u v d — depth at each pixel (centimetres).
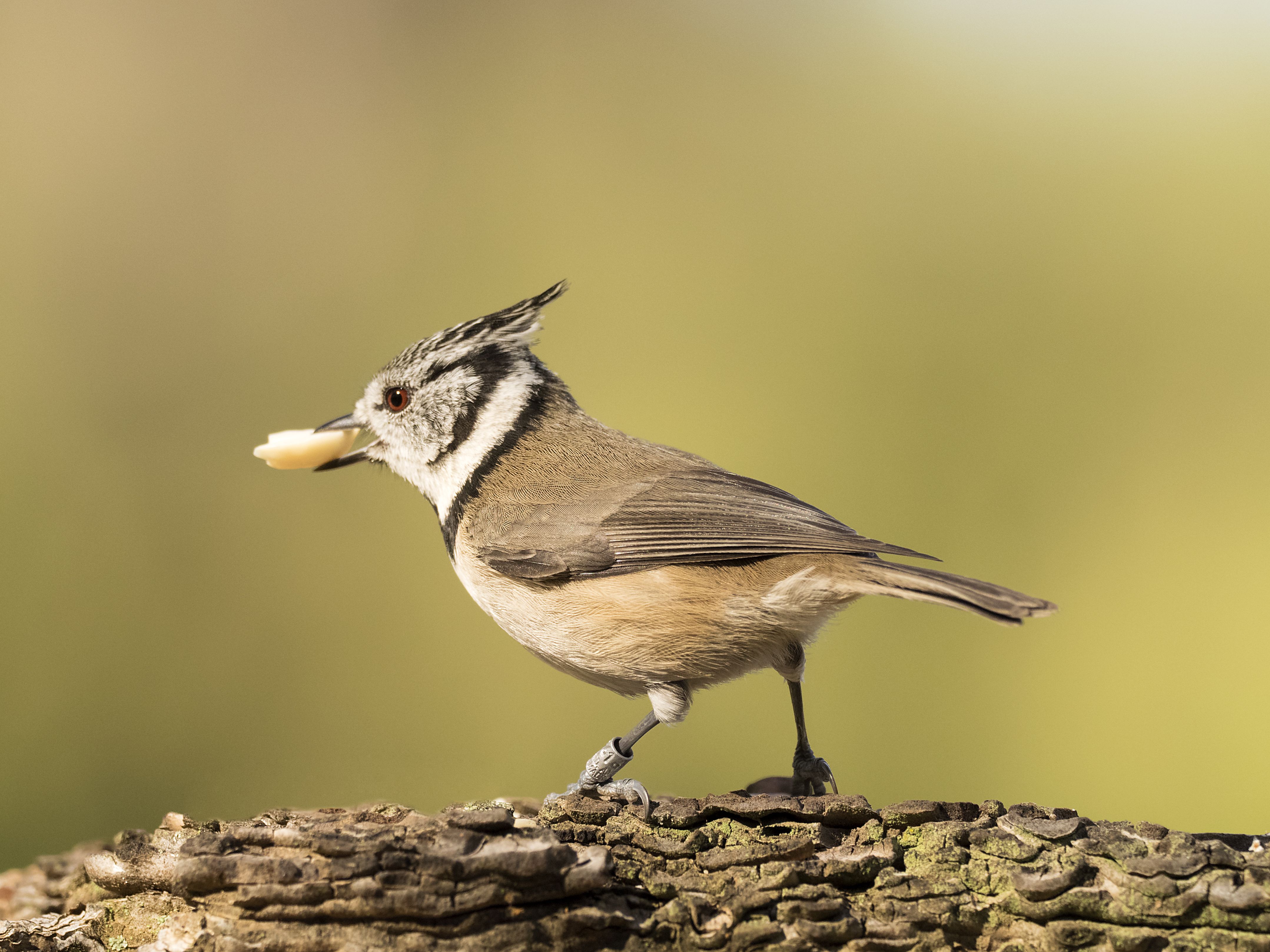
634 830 214
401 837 213
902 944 213
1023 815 214
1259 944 212
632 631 217
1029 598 215
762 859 213
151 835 214
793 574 217
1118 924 213
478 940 212
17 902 216
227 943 212
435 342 220
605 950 213
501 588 218
